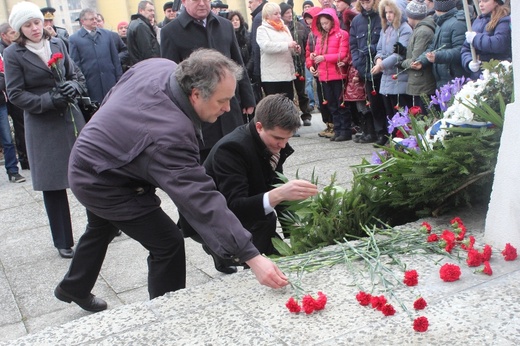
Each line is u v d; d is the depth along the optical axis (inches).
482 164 107.4
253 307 86.1
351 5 302.0
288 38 310.0
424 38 227.8
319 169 248.7
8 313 146.6
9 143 300.0
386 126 278.5
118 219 105.6
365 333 76.4
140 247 183.0
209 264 165.0
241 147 117.7
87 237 128.0
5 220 232.8
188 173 90.1
